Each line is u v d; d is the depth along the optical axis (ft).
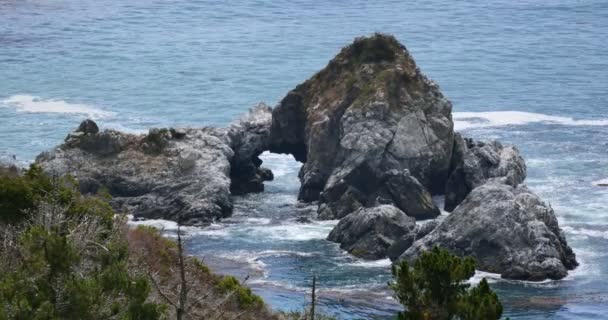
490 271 415.64
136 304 181.57
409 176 488.85
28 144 622.95
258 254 437.17
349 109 509.35
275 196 529.04
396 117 509.35
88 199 272.31
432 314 186.70
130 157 510.58
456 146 524.11
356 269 419.13
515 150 530.68
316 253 437.99
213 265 421.18
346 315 365.81
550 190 522.06
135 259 254.06
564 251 424.05
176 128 526.57
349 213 482.69
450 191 499.51
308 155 523.70
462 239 421.59
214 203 488.02
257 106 574.97
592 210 490.90
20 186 249.75
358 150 497.87
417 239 434.30
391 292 392.47
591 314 371.56
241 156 544.62
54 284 176.86
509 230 419.54
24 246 184.96
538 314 371.76
